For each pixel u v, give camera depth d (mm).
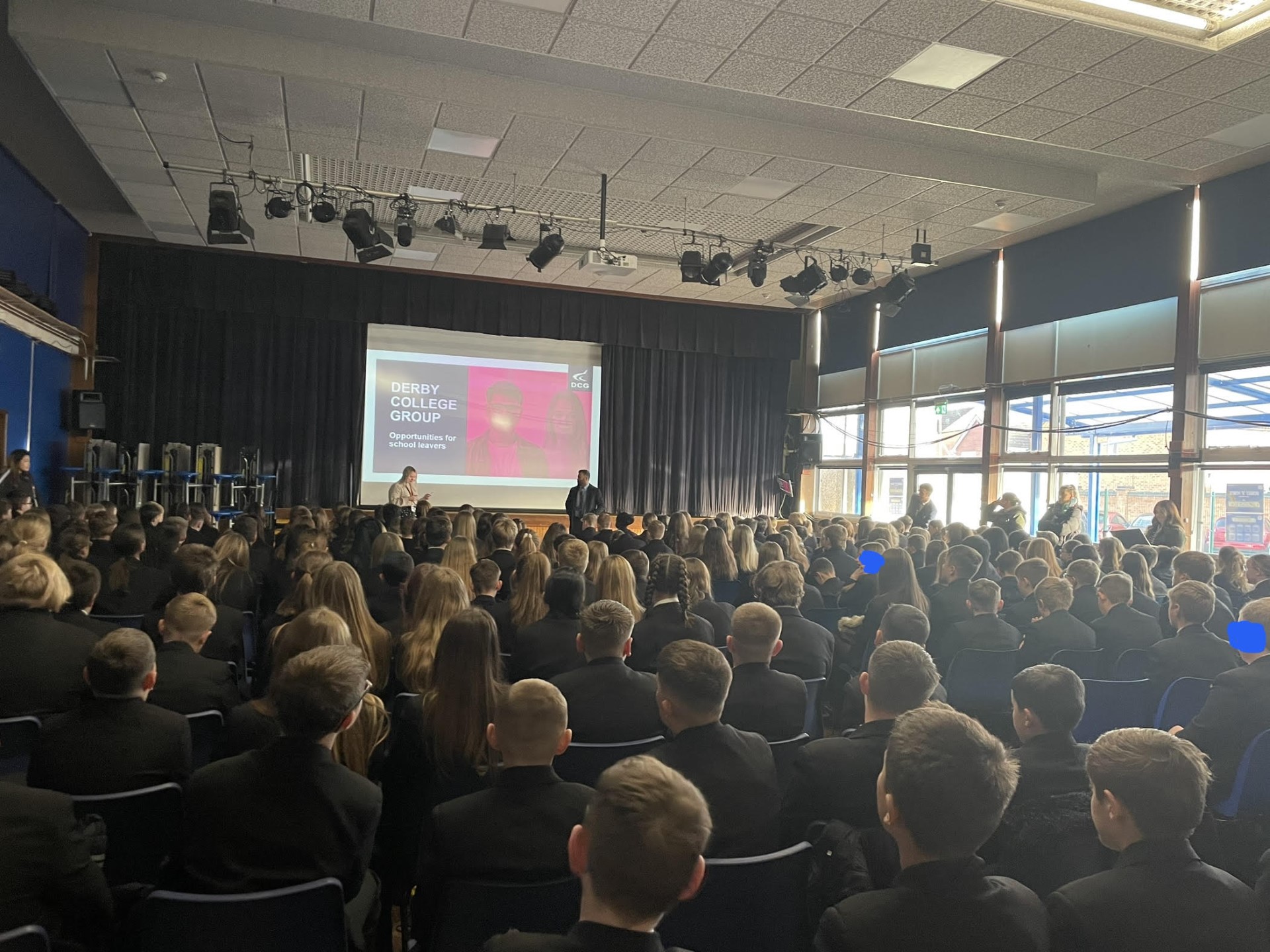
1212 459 7406
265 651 3305
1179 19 4578
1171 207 7621
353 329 11273
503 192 7578
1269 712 2518
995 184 6918
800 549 5695
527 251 9695
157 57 5109
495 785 1624
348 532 6793
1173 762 1264
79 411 9391
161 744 1950
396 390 11445
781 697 2539
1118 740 1319
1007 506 7711
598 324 11906
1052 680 1835
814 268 8414
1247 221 6945
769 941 1578
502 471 11867
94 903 1528
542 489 12039
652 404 12477
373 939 1928
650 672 3391
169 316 10570
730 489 12906
